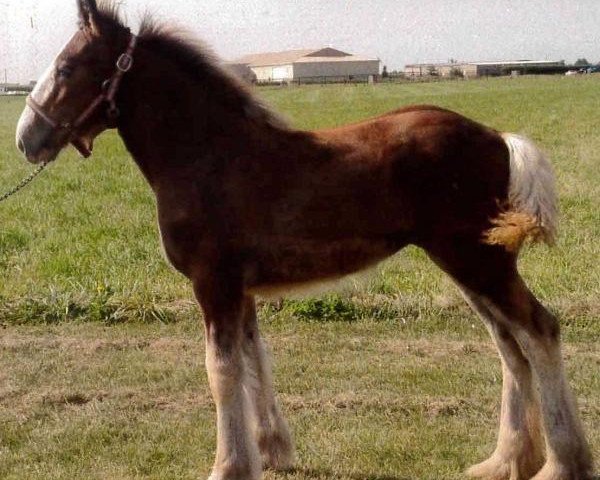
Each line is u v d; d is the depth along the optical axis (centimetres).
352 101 2928
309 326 511
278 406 351
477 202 302
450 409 391
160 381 434
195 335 504
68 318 536
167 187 312
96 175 1270
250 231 304
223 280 305
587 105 2516
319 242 307
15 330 516
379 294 555
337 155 308
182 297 564
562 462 306
